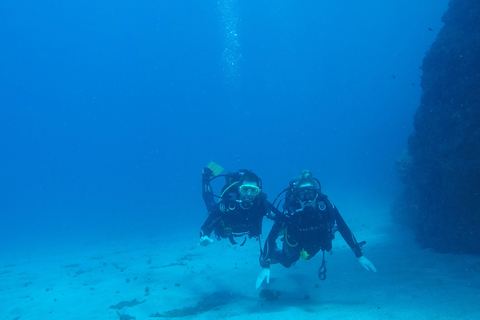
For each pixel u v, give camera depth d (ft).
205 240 14.78
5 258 50.98
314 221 13.96
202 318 15.28
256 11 219.61
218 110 387.14
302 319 13.41
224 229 15.90
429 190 24.97
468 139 20.75
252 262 28.63
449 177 21.52
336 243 33.99
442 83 24.76
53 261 41.91
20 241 76.79
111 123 406.41
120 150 481.87
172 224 83.56
